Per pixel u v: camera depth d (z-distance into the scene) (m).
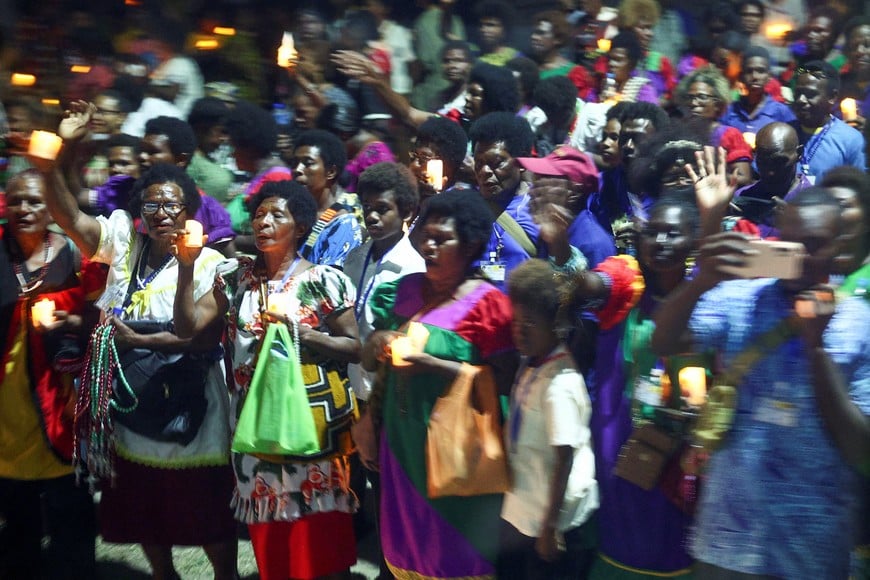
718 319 3.02
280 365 3.82
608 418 3.54
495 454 3.45
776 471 2.87
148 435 4.19
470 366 3.48
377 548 5.06
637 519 3.43
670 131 4.23
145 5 7.76
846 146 5.80
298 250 4.88
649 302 3.52
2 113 6.51
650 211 3.47
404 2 7.99
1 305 4.36
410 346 3.45
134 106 6.92
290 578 4.02
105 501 4.33
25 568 4.55
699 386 3.26
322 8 7.76
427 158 4.96
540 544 3.38
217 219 5.07
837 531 2.87
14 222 4.38
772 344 2.89
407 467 3.57
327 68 6.89
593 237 4.23
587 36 7.82
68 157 4.88
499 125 4.45
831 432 2.81
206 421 4.25
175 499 4.25
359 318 4.39
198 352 4.23
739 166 5.09
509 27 7.75
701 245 3.02
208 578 4.77
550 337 3.41
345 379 4.02
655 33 7.85
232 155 5.91
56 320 4.41
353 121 6.32
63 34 7.26
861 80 7.14
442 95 7.18
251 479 3.96
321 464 3.94
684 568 3.42
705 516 3.01
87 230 4.29
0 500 4.50
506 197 4.50
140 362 4.20
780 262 2.80
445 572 3.52
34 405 4.43
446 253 3.51
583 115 6.18
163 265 4.30
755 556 2.89
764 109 6.70
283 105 7.17
